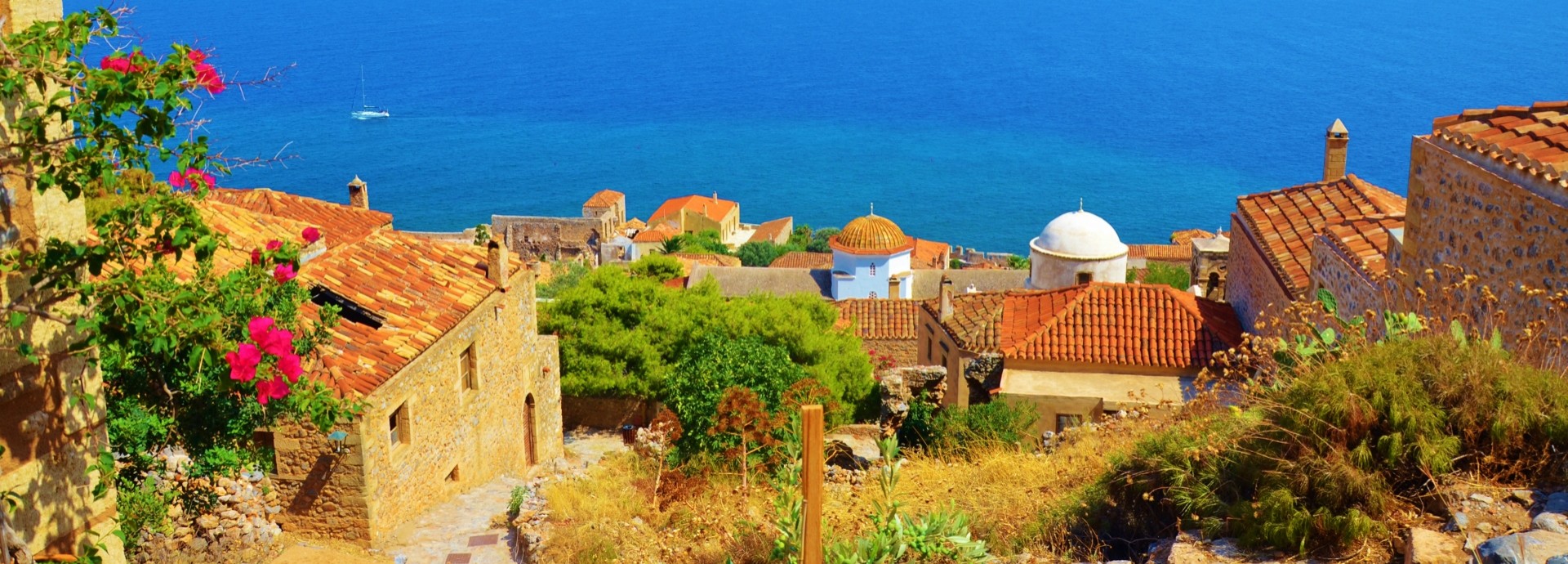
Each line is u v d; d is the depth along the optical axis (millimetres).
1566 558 7160
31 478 7129
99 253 7289
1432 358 9539
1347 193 23750
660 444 19125
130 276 7547
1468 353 9508
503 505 20344
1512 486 8656
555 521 16438
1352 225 18797
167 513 16188
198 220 8039
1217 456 9766
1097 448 13516
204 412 12195
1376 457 9031
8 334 6914
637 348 33094
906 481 13945
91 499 7598
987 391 23750
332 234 26000
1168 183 179375
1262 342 13258
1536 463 8781
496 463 23766
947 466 15203
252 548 17188
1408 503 8828
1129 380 22797
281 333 7930
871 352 42906
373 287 20875
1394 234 16078
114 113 7043
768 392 22016
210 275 9453
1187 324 23734
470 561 16938
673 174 198875
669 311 34031
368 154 197500
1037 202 173125
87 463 7562
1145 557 9875
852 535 11211
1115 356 23094
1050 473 13281
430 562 17141
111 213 7648
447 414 20938
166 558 16328
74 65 6996
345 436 17344
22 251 7160
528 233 108625
